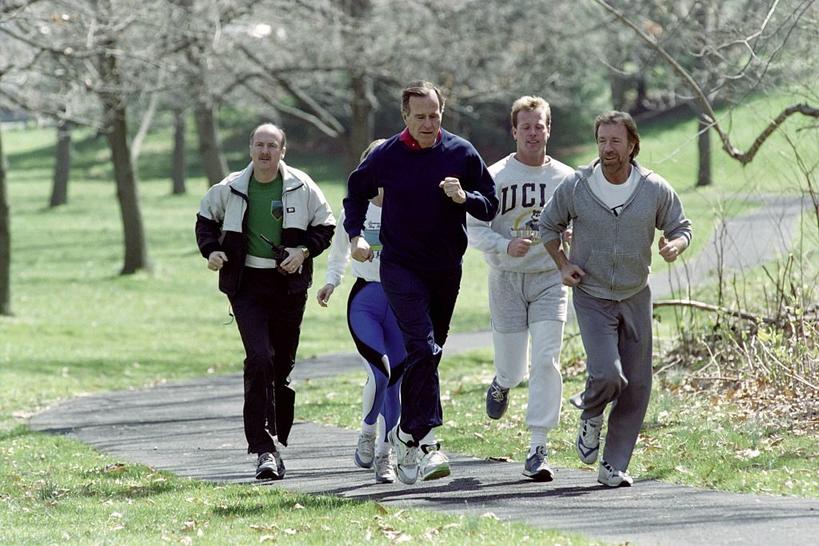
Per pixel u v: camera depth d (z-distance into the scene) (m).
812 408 35.78
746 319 46.66
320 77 120.44
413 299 26.06
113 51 82.25
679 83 129.88
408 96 25.70
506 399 31.28
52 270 140.00
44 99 94.19
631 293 26.81
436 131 25.88
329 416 44.75
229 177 29.34
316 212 29.47
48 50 79.81
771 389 39.19
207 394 56.44
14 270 141.25
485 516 23.41
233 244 29.05
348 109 137.38
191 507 26.61
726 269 52.50
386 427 28.91
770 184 47.97
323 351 79.44
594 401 26.66
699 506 24.59
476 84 119.69
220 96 118.00
